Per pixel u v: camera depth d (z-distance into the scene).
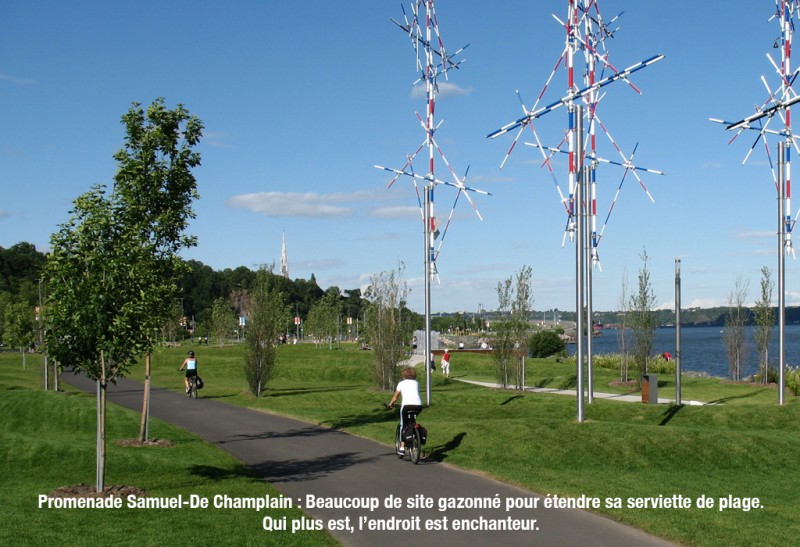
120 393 33.06
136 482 12.61
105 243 11.56
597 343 148.00
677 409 22.08
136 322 11.42
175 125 17.20
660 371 42.59
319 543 8.91
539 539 9.02
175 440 18.06
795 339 160.00
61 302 11.03
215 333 79.00
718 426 20.34
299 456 15.53
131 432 19.48
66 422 21.05
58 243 11.32
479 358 50.78
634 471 14.13
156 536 8.95
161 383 39.03
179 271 16.86
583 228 17.19
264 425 21.09
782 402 21.77
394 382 32.12
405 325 33.28
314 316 82.69
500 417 22.39
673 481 12.85
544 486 11.91
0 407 23.33
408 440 14.52
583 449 15.40
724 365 74.31
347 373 42.25
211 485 12.34
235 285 156.12
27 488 12.02
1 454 14.73
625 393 31.17
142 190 16.69
